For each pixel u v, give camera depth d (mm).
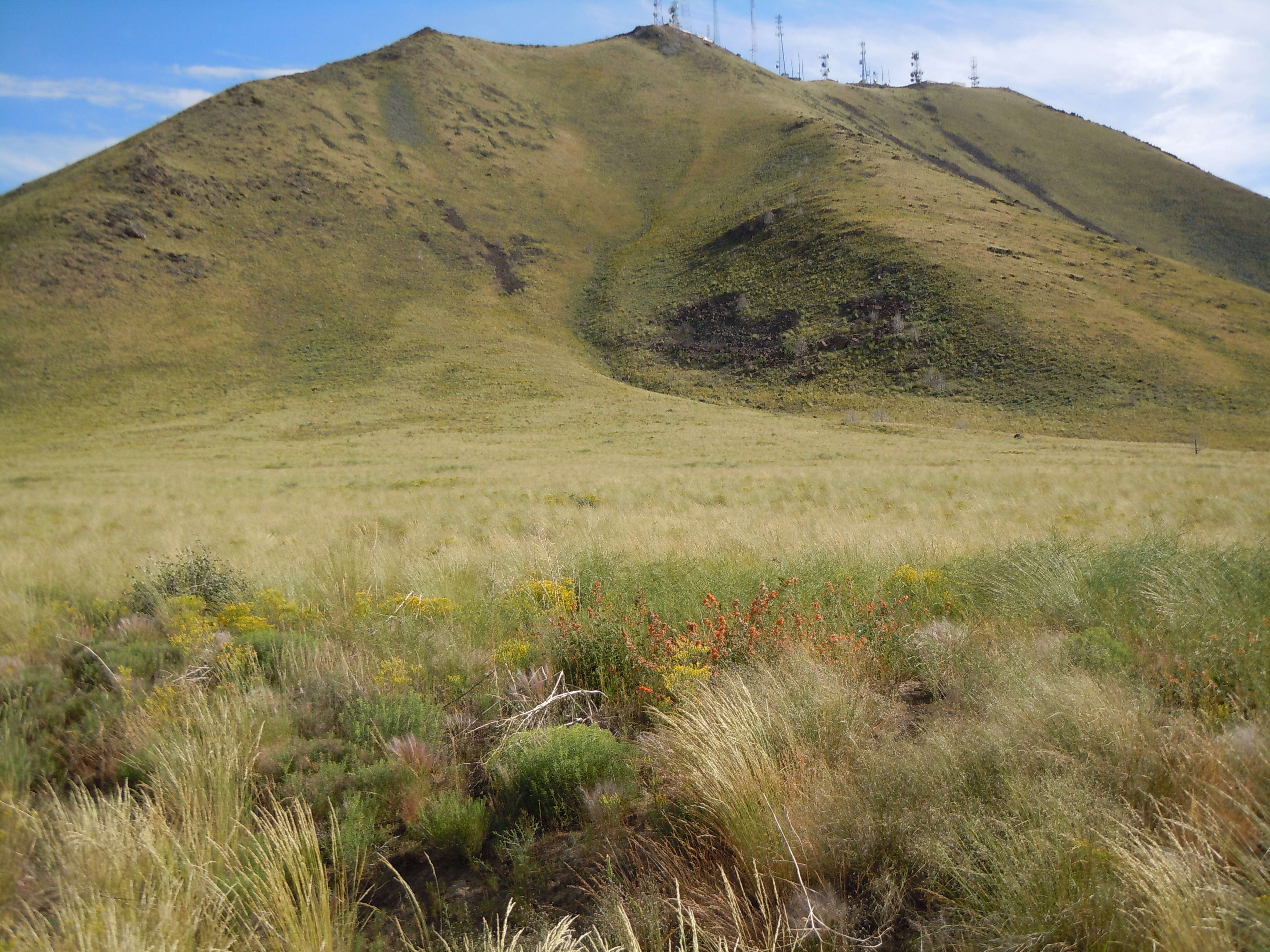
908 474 30422
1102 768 2814
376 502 23688
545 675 4445
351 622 5648
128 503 26438
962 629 4613
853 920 2396
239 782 3328
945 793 2732
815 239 109250
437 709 4051
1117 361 74562
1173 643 4078
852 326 89750
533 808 3191
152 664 4922
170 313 97562
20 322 89062
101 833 2822
